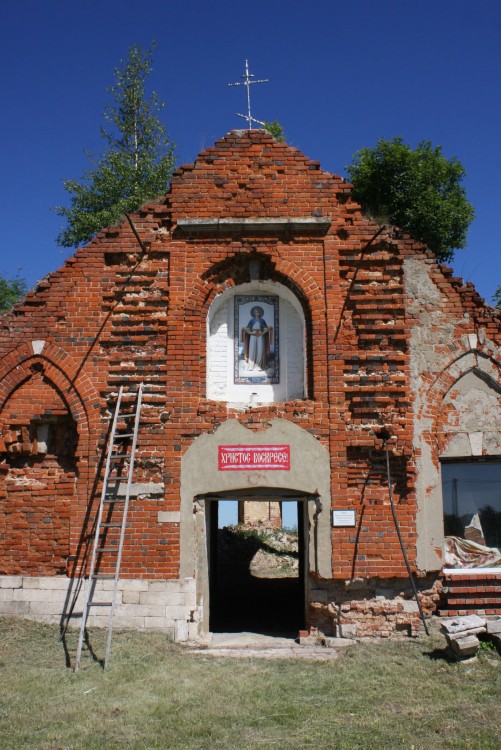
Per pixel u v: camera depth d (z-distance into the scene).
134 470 12.45
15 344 13.01
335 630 12.07
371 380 12.77
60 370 12.92
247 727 8.05
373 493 12.41
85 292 13.16
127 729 7.91
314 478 12.43
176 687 9.36
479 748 7.40
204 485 12.40
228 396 13.24
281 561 24.00
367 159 22.94
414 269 13.23
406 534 12.29
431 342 12.99
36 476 12.73
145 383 12.78
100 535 12.27
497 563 12.60
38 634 11.55
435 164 22.94
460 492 12.84
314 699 8.99
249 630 13.50
